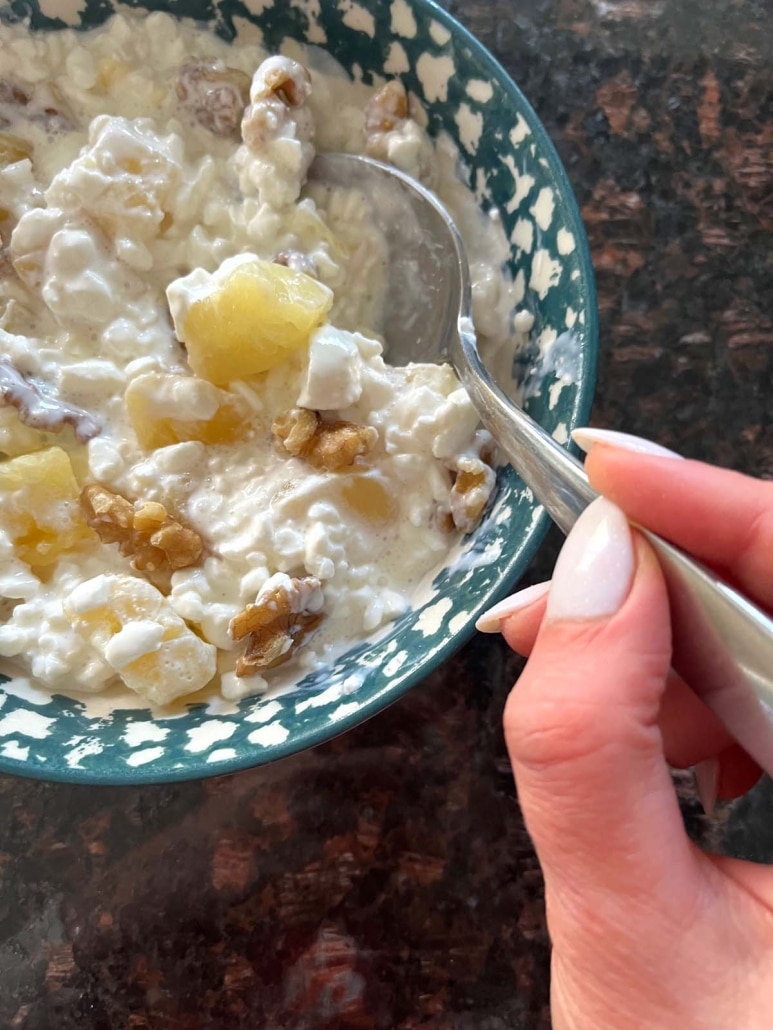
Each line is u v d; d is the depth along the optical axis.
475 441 0.15
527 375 0.14
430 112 0.15
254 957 0.15
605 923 0.09
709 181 0.18
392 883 0.15
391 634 0.14
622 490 0.10
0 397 0.15
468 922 0.15
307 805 0.15
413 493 0.15
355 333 0.15
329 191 0.16
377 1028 0.14
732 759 0.13
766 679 0.09
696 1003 0.09
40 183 0.16
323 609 0.14
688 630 0.09
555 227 0.14
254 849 0.15
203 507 0.15
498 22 0.18
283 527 0.14
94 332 0.15
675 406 0.17
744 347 0.17
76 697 0.14
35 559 0.15
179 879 0.15
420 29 0.14
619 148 0.18
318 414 0.15
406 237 0.15
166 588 0.15
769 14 0.18
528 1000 0.14
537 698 0.09
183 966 0.15
